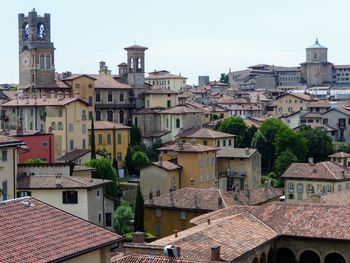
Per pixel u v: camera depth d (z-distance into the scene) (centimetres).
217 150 18838
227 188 19038
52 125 19775
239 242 8475
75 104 19925
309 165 17000
